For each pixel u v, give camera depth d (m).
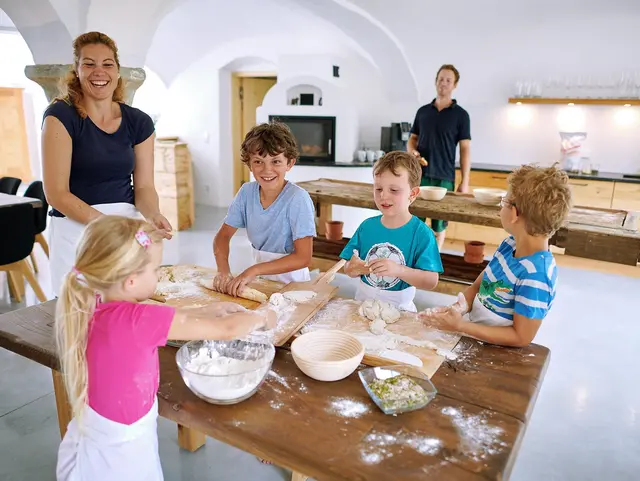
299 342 1.24
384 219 1.82
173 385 1.12
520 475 1.93
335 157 5.70
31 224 3.22
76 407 1.02
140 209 2.15
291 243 1.91
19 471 1.89
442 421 1.01
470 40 5.21
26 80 8.58
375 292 1.79
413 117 5.70
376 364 1.22
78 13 3.20
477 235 5.16
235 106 6.76
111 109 2.06
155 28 3.66
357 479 0.85
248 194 1.93
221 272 1.82
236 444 0.98
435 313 1.35
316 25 5.57
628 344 3.09
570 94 5.06
